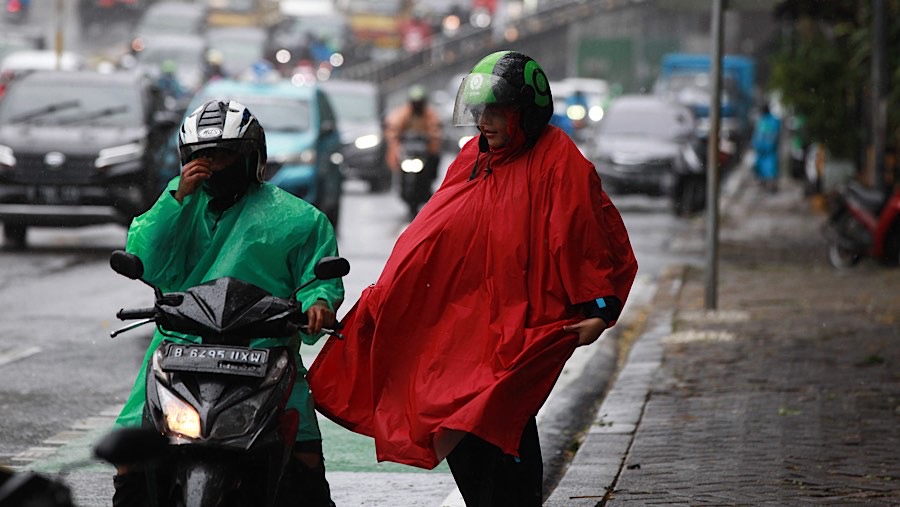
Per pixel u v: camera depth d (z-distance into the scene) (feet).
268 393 32.89
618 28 433.48
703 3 92.79
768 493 47.60
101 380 68.59
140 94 127.03
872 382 66.95
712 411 60.80
